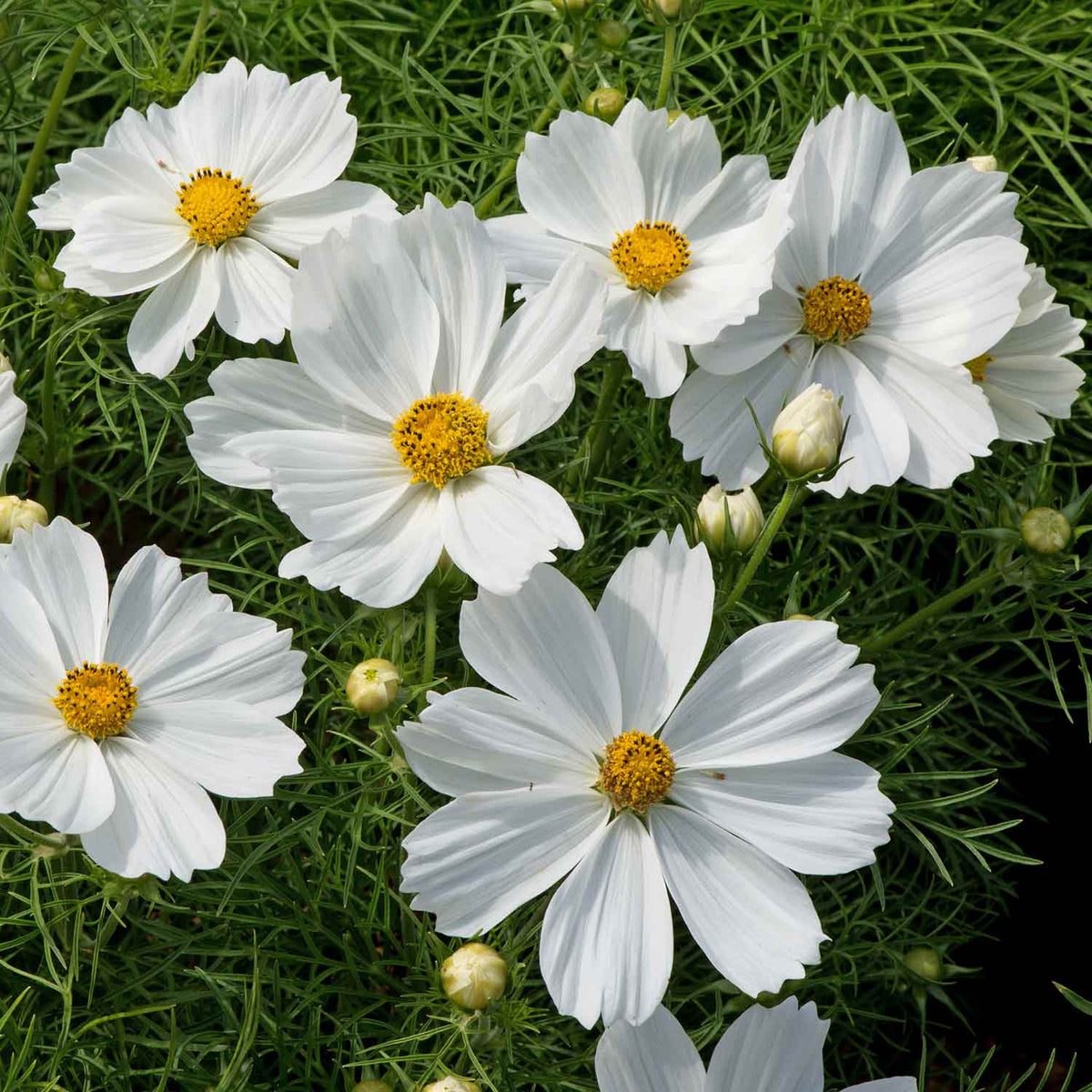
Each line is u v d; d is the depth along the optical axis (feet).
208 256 2.30
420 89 2.66
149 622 2.16
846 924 2.39
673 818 2.14
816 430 2.14
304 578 2.35
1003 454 2.48
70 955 2.22
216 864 2.11
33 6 2.51
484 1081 2.18
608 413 2.41
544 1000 2.31
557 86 2.57
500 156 2.50
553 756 2.13
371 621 2.32
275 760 2.14
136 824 2.12
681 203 2.31
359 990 2.27
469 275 2.19
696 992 2.31
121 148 2.33
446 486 2.17
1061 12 2.66
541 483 2.16
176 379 2.41
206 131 2.33
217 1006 2.33
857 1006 2.49
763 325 2.29
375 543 2.16
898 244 2.31
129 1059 2.26
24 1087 2.19
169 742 2.15
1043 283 2.31
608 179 2.30
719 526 2.20
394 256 2.18
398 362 2.19
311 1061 2.26
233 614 2.16
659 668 2.14
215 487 2.43
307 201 2.33
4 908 2.29
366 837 2.32
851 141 2.30
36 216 2.31
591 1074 2.29
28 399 2.47
